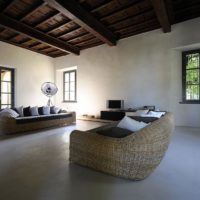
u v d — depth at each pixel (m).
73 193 1.62
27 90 7.16
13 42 6.54
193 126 5.02
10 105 6.63
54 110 5.87
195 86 5.13
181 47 5.02
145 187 1.73
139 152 1.79
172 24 5.12
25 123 4.52
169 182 1.83
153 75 5.50
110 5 4.35
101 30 5.31
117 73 6.32
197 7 4.45
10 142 3.45
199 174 2.01
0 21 4.59
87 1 4.18
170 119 2.78
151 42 5.54
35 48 7.29
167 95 5.25
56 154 2.72
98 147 2.03
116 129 2.32
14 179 1.89
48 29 5.62
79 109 7.52
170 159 2.48
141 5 4.34
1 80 6.39
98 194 1.61
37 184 1.78
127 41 6.06
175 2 4.26
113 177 1.93
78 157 2.26
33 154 2.72
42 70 7.79
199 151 2.83
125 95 6.11
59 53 7.95
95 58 6.96
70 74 8.23
